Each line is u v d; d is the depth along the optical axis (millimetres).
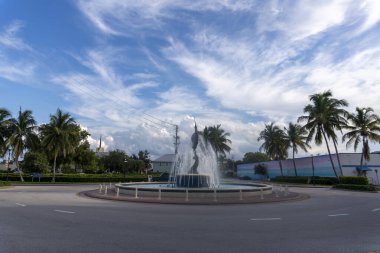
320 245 8008
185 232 9539
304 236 9109
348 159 50344
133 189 23281
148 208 16297
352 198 24516
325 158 54125
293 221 12000
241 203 19438
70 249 7285
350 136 48656
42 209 14836
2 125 50219
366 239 8750
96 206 16547
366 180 43125
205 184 27734
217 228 10320
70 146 53812
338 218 12961
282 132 70250
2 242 7938
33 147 54656
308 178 52844
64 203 17922
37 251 7082
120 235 8906
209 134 73812
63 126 53812
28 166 59938
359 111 47969
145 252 7125
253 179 84062
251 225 10992
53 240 8188
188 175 27703
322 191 34469
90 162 78438
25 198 21078
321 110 47531
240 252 7266
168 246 7715
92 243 7891
